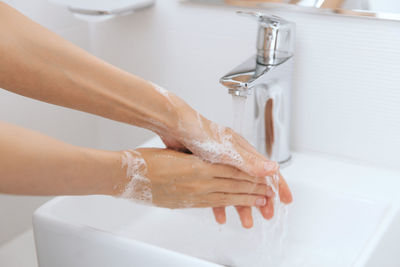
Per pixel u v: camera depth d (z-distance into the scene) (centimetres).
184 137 56
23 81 51
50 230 60
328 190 70
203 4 78
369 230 67
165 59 84
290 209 73
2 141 43
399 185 69
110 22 86
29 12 79
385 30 67
